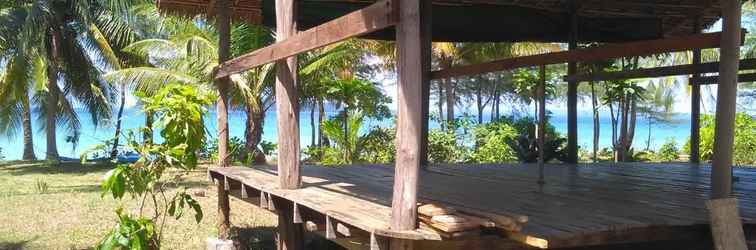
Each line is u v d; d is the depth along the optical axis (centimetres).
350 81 1452
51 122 2028
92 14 1861
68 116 2075
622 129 1469
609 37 921
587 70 1173
